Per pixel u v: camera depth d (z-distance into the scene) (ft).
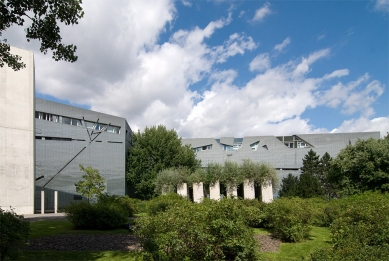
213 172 116.06
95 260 25.85
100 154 141.28
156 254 20.25
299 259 26.78
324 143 176.14
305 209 39.83
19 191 81.56
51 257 26.63
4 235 21.59
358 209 29.68
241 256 22.15
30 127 85.51
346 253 18.84
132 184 168.04
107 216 45.42
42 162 115.44
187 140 203.21
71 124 130.21
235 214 23.06
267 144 186.39
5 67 81.30
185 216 21.62
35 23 27.55
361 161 84.07
